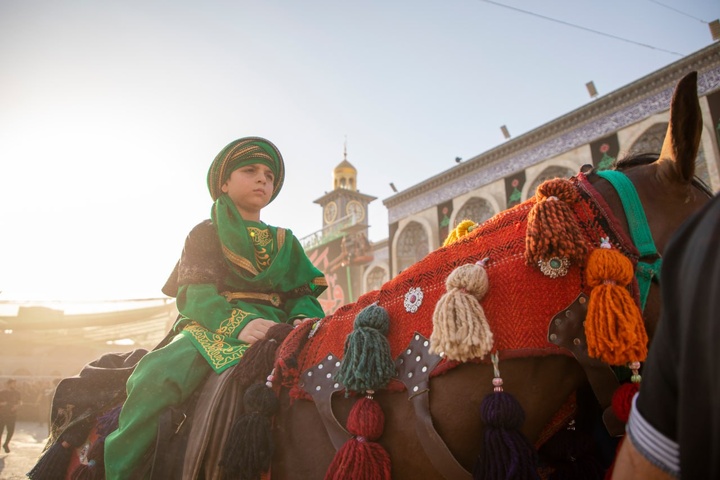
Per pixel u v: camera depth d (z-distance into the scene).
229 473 1.25
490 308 1.02
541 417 0.99
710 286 0.52
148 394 1.52
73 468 1.85
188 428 1.47
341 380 1.18
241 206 2.04
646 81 10.40
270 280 1.94
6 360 20.66
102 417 1.80
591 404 1.09
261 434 1.27
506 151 13.52
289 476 1.29
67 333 18.34
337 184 31.62
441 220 15.28
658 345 0.62
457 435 1.01
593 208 1.00
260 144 2.09
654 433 0.60
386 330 1.19
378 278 18.64
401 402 1.12
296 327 1.50
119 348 22.80
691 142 0.92
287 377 1.38
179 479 1.40
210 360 1.55
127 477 1.43
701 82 9.48
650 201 1.00
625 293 0.89
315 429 1.29
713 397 0.50
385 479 1.08
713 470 0.49
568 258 0.96
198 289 1.77
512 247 1.05
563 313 0.96
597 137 11.31
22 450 10.44
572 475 1.09
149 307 13.29
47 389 17.45
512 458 0.88
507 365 0.99
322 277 2.16
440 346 1.00
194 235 1.89
